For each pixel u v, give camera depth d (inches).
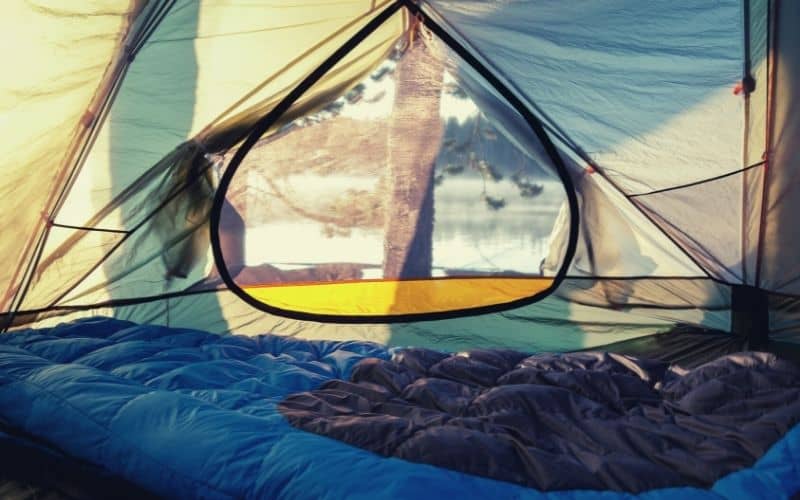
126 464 61.1
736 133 104.3
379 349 91.7
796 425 60.6
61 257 103.0
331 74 111.8
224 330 118.7
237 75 103.7
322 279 127.6
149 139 101.6
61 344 88.3
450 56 116.6
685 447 58.9
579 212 119.3
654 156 108.5
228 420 61.1
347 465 53.1
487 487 51.9
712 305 114.7
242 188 121.7
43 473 65.2
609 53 102.0
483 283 128.0
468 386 74.5
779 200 106.4
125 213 105.0
